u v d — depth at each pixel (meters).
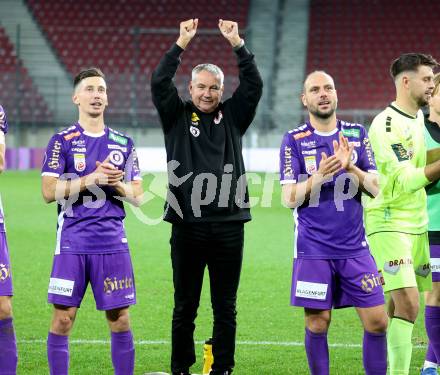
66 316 9.16
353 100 51.59
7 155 45.59
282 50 53.84
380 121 9.84
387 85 52.34
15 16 54.81
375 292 8.95
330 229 8.98
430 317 9.91
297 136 9.27
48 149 9.36
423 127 10.00
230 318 9.84
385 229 9.59
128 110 45.59
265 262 18.86
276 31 54.72
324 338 9.09
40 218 26.14
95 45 53.94
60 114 47.31
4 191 34.12
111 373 10.25
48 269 17.78
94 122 9.48
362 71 53.06
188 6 56.53
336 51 53.88
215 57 53.50
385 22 55.41
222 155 9.79
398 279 9.41
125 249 9.34
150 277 17.00
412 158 9.72
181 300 9.90
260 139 44.25
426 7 55.81
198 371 10.48
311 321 9.09
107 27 55.88
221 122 9.94
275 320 13.38
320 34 54.88
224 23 9.84
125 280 9.30
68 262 9.12
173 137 9.86
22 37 53.34
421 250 9.74
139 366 10.66
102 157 9.45
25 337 12.11
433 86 9.77
